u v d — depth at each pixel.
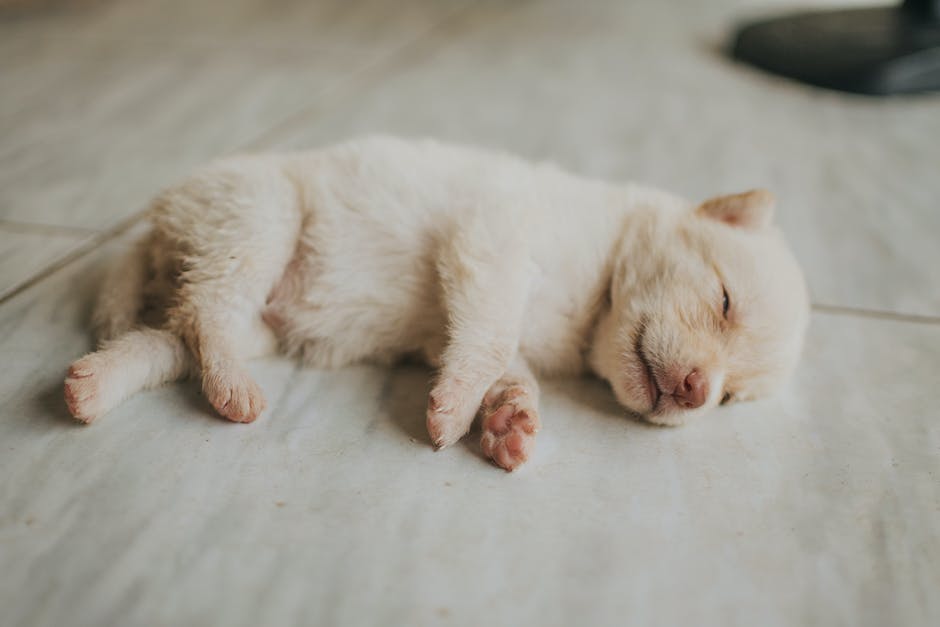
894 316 0.53
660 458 0.42
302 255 0.47
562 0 1.31
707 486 0.41
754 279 0.45
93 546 0.37
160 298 0.48
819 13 1.01
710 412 0.46
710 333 0.45
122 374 0.42
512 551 0.38
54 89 0.77
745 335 0.45
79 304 0.48
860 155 0.73
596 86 0.88
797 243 0.60
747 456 0.43
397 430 0.43
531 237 0.46
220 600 0.36
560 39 1.07
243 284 0.45
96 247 0.53
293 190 0.47
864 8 1.01
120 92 0.77
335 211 0.47
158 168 0.63
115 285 0.47
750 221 0.48
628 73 0.93
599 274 0.47
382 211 0.47
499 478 0.41
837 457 0.43
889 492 0.42
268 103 0.76
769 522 0.40
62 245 0.53
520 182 0.47
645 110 0.81
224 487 0.39
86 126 0.69
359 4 1.23
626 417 0.45
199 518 0.38
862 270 0.57
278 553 0.37
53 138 0.67
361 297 0.46
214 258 0.45
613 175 0.67
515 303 0.44
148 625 0.35
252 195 0.46
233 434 0.42
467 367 0.43
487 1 1.29
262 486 0.39
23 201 0.58
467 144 0.70
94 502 0.38
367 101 0.79
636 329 0.45
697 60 0.99
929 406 0.47
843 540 0.39
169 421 0.42
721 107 0.83
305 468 0.40
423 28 1.10
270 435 0.42
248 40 1.00
